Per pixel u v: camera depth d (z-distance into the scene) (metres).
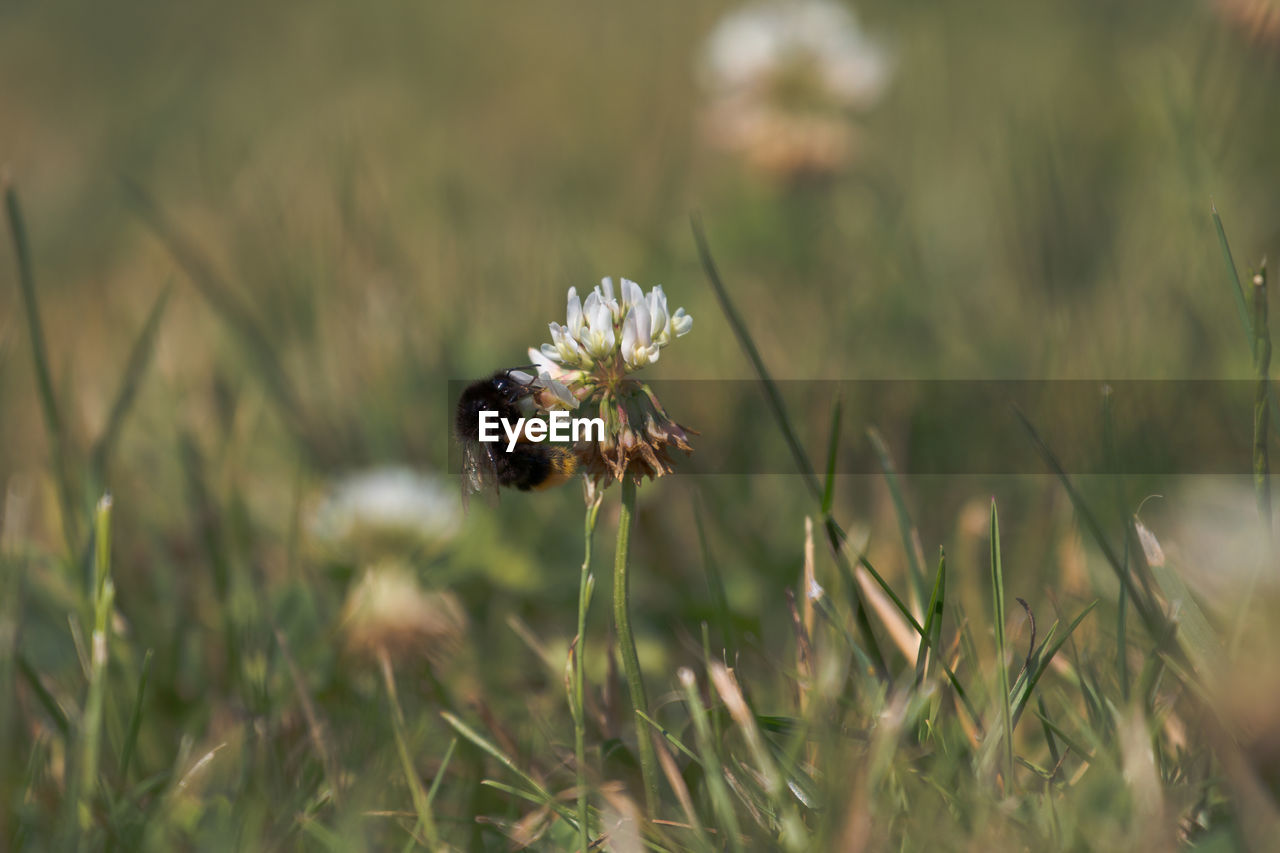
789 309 0.71
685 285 0.76
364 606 0.47
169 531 0.52
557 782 0.45
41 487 0.54
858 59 0.82
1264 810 0.40
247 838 0.42
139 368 0.51
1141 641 0.44
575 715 0.42
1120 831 0.40
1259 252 0.61
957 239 0.77
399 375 0.63
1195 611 0.42
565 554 0.52
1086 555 0.47
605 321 0.41
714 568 0.46
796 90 0.81
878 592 0.45
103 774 0.44
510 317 0.71
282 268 0.75
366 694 0.46
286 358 0.68
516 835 0.43
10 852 0.42
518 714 0.47
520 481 0.44
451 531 0.50
